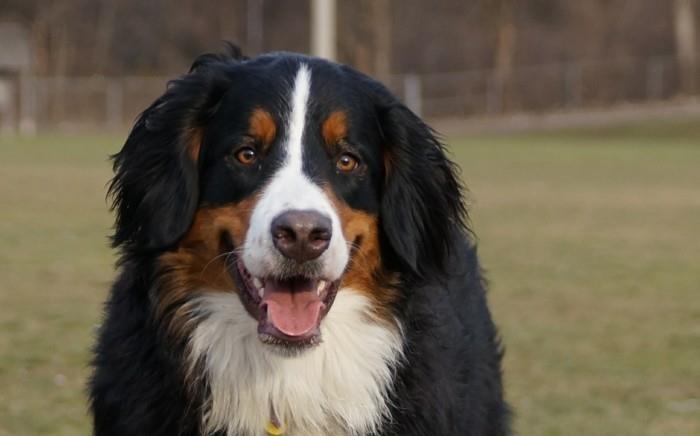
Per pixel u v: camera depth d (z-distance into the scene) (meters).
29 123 53.09
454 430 5.21
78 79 56.06
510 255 15.28
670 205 22.56
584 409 8.04
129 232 5.05
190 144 4.91
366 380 5.01
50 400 7.91
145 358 4.95
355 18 62.81
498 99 58.41
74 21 63.25
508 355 9.55
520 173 30.20
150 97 54.78
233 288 4.82
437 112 57.91
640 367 9.22
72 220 17.97
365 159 4.95
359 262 4.95
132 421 4.90
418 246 5.16
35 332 9.89
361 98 5.00
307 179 4.71
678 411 8.03
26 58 56.19
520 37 65.19
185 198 4.88
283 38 65.19
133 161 5.02
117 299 5.16
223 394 4.96
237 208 4.77
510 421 6.62
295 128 4.81
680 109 56.06
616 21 65.50
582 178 28.89
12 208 19.52
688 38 62.28
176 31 65.19
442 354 5.21
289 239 4.47
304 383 4.98
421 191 5.18
